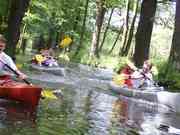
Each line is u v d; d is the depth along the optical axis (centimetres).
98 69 3088
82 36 4447
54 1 3866
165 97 1474
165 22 4072
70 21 4575
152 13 2317
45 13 3844
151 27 2325
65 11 4494
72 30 4534
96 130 820
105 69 3222
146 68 1752
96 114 1011
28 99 973
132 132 861
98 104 1201
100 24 4238
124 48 4228
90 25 4866
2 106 919
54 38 4647
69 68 2688
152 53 5772
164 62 2206
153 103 1490
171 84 1992
